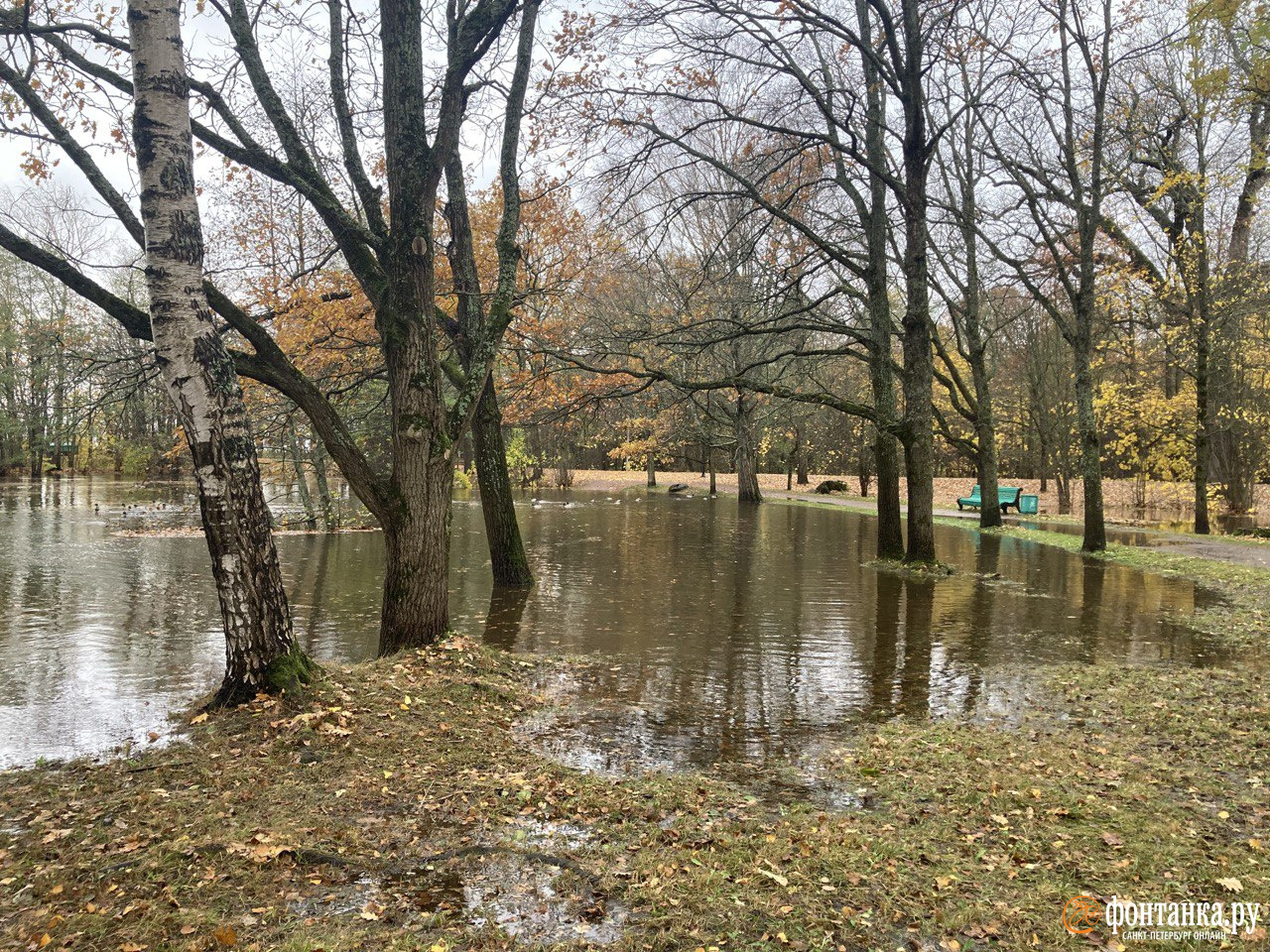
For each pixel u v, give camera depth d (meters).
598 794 4.86
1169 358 25.52
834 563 16.53
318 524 23.48
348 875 3.78
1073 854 4.11
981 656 8.75
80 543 18.62
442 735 5.75
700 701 7.09
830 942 3.35
